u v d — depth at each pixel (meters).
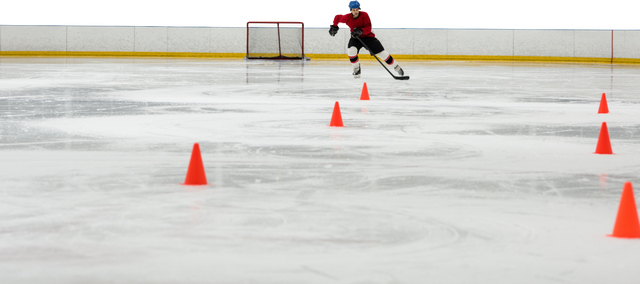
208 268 2.82
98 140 6.39
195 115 8.55
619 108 9.84
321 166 5.16
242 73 17.88
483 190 4.36
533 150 6.02
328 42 27.73
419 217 3.67
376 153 5.78
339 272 2.78
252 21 27.53
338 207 3.88
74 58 25.98
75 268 2.81
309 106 9.78
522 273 2.77
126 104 9.88
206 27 28.05
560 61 25.66
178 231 3.36
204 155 5.61
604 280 2.69
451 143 6.39
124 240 3.20
